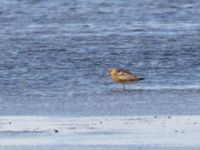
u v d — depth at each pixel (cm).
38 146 2617
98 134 2739
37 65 4138
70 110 3092
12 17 6462
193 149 2577
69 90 3534
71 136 2717
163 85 3634
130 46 4738
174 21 6072
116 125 2845
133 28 5669
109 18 6353
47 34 5362
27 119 2952
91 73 3938
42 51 4578
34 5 7325
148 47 4688
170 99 3284
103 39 5056
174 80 3759
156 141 2655
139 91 3484
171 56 4378
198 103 3192
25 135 2739
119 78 3531
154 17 6362
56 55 4438
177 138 2689
